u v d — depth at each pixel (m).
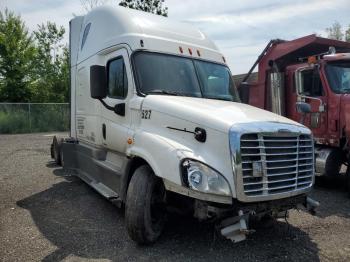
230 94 6.50
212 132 4.49
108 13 6.88
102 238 5.24
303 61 9.57
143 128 5.33
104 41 6.70
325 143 8.34
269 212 4.68
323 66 8.34
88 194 7.47
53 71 35.81
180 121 4.83
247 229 4.29
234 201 4.35
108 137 6.39
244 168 4.32
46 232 5.46
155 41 6.12
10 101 31.22
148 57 5.91
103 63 6.70
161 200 4.95
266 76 10.14
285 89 9.44
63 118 26.56
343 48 9.97
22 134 23.81
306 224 5.97
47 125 26.09
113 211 6.43
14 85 31.00
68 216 6.17
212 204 4.36
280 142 4.62
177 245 5.00
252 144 4.39
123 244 5.03
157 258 4.63
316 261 4.68
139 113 5.49
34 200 7.07
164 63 5.99
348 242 5.28
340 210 6.76
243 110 5.15
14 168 10.16
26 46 32.03
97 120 6.89
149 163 4.76
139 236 4.82
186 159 4.40
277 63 9.91
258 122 4.58
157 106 5.20
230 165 4.32
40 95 33.22
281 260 4.67
